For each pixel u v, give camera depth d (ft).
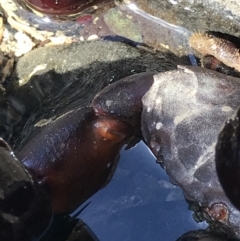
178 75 0.56
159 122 0.56
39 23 0.75
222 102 0.55
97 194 0.62
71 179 0.57
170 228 0.61
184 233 0.60
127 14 0.72
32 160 0.56
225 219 0.55
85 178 0.58
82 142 0.57
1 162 0.51
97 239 0.60
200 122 0.55
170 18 0.71
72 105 0.67
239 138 0.42
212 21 0.69
